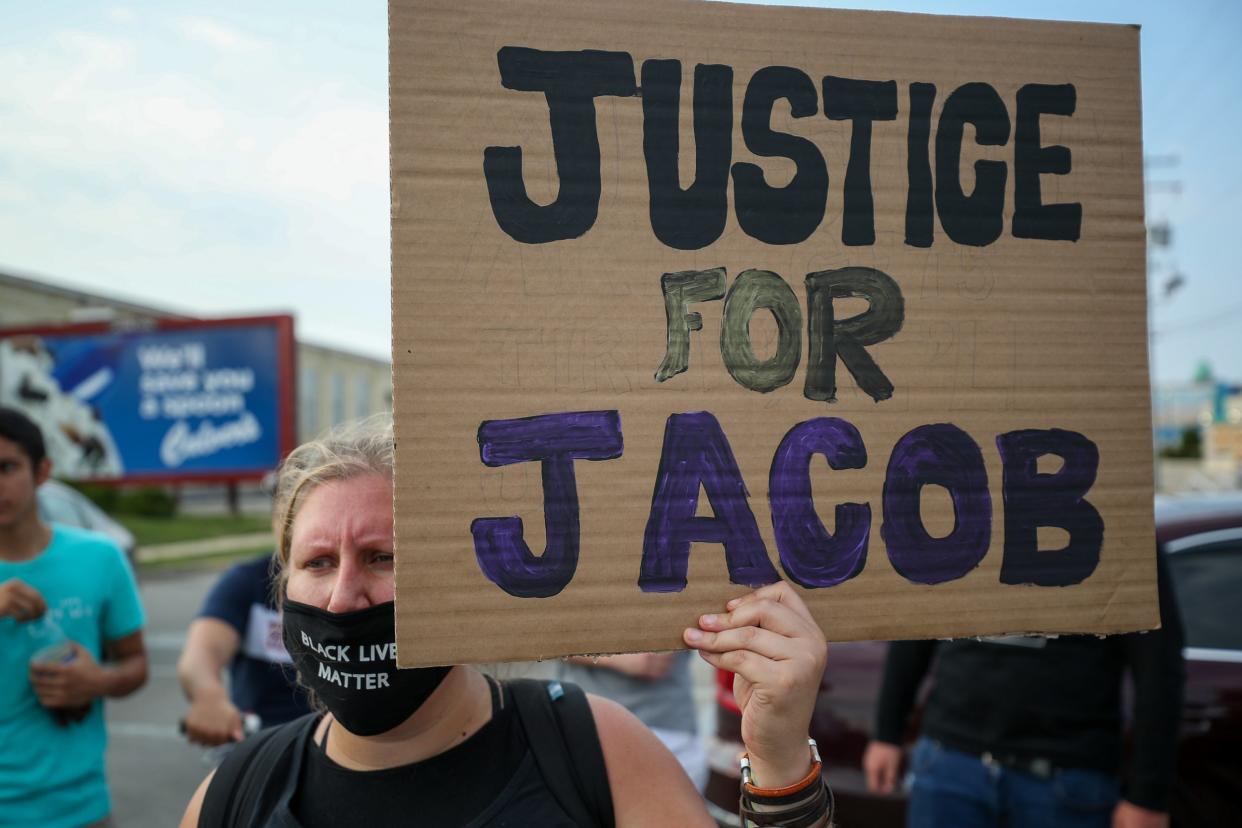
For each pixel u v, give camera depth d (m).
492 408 1.24
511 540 1.23
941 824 2.60
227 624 2.61
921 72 1.38
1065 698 2.46
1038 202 1.39
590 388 1.26
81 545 2.76
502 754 1.33
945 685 2.66
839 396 1.32
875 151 1.36
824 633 1.29
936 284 1.35
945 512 1.33
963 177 1.37
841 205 1.34
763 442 1.30
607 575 1.25
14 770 2.49
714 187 1.31
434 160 1.24
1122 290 1.39
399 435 1.21
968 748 2.58
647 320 1.28
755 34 1.34
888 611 1.30
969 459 1.34
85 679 2.56
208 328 17.19
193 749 5.84
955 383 1.34
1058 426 1.36
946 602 1.32
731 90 1.33
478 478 1.23
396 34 1.25
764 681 1.18
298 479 1.38
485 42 1.27
